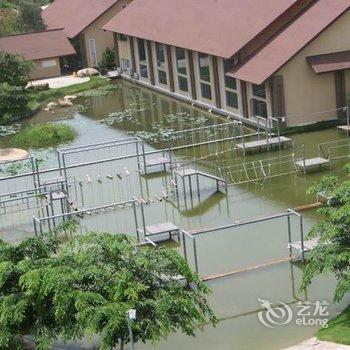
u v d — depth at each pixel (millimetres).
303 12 36281
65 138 37531
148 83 47250
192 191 28594
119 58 50938
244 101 36656
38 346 15383
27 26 57531
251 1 38938
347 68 34062
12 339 15820
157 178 30438
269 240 23391
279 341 17844
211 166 31281
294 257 21797
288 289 20328
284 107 34438
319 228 18438
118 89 48000
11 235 25969
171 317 15289
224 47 36812
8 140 38938
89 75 51562
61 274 15164
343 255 17453
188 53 41031
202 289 16531
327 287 20219
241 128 34000
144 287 15289
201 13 41969
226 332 18438
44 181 28984
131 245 16203
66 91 47938
